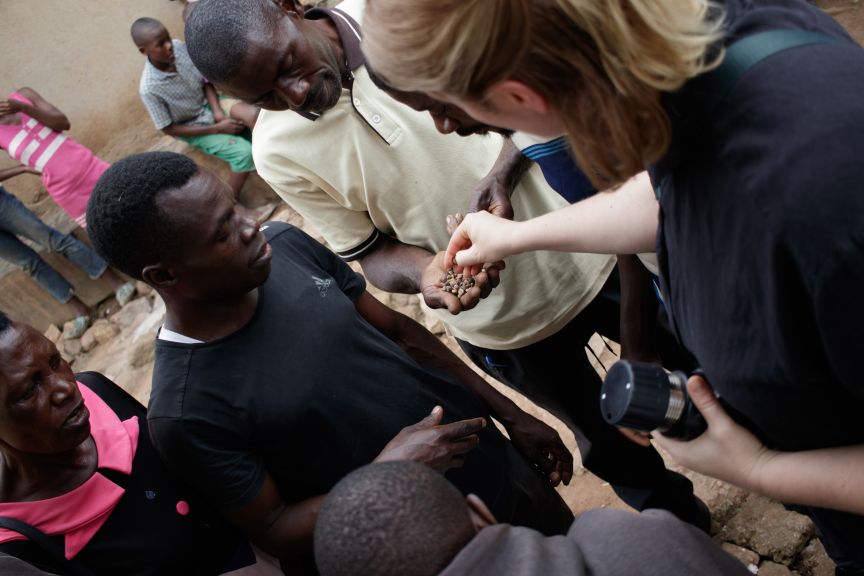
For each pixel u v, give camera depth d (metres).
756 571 2.36
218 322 1.74
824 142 0.87
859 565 1.52
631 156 0.98
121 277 5.98
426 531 1.00
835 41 0.97
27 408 1.57
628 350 2.10
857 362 0.93
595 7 0.88
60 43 5.86
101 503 1.69
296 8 1.93
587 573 1.01
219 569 1.83
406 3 0.94
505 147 2.02
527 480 2.20
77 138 6.15
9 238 5.66
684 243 1.09
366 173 2.04
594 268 2.20
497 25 0.91
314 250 2.02
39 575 1.49
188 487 1.82
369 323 2.19
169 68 5.37
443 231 2.16
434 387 2.04
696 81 0.97
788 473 1.15
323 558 1.02
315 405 1.78
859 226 0.84
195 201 1.61
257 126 2.12
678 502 2.43
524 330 2.24
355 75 1.97
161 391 1.71
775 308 0.96
